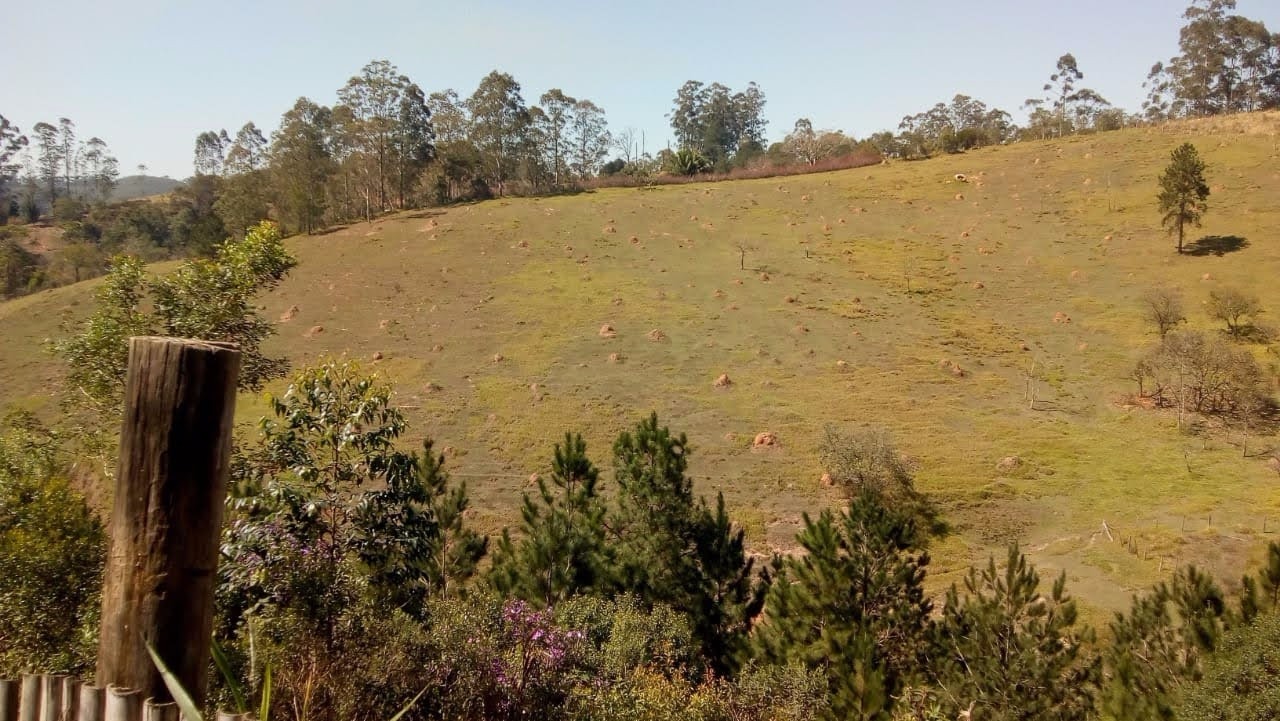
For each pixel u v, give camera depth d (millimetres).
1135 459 29406
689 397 35750
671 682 9711
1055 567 21016
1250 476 27484
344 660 5555
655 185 83625
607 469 28094
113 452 10414
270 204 71312
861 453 26500
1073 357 40438
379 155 74500
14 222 96812
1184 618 10781
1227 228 52906
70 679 2875
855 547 12953
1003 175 71375
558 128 89500
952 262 54469
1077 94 96875
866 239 59188
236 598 5762
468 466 28969
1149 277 48562
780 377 37969
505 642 6973
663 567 14055
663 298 48688
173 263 58312
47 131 117188
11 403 33938
